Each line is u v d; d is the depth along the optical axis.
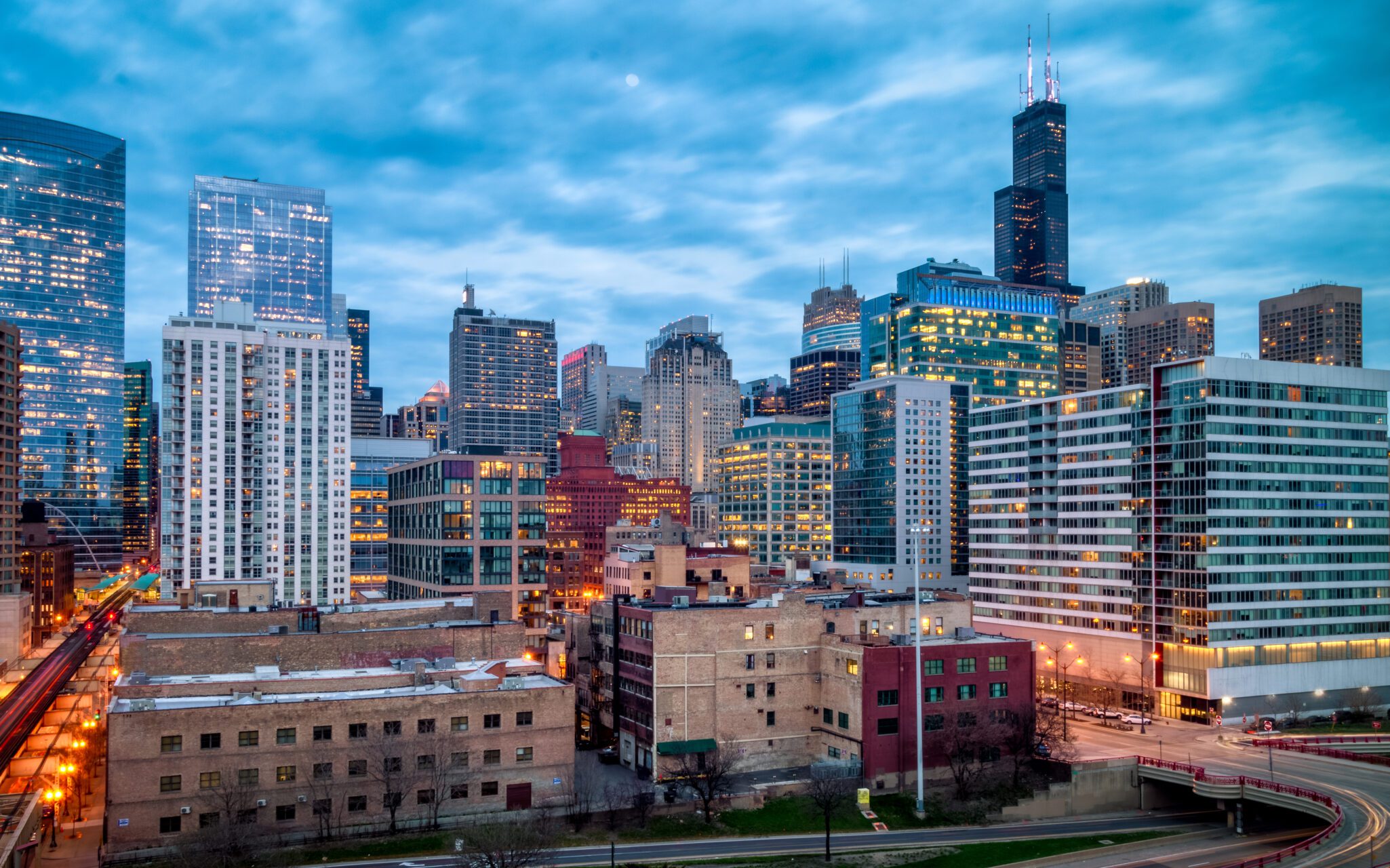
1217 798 144.62
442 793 129.12
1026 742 154.88
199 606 183.00
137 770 116.94
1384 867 107.94
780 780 151.88
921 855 125.25
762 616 161.25
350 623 165.62
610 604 178.12
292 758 123.69
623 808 133.75
